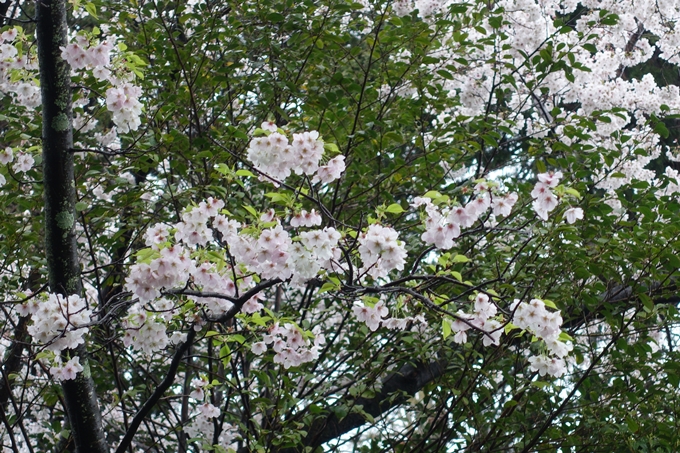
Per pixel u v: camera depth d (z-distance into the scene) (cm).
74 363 324
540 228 442
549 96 623
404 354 468
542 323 293
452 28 536
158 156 430
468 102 595
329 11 479
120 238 469
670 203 450
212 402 455
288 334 340
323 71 479
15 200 438
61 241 338
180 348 332
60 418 514
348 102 482
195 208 293
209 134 484
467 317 309
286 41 521
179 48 481
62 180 339
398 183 526
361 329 450
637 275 505
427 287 320
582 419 477
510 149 752
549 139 507
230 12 521
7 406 544
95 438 342
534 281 448
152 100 475
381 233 278
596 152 477
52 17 337
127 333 336
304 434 419
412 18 487
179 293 298
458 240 504
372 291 288
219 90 521
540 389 481
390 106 513
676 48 652
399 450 508
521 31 580
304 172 287
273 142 281
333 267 293
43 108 339
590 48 508
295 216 287
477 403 479
